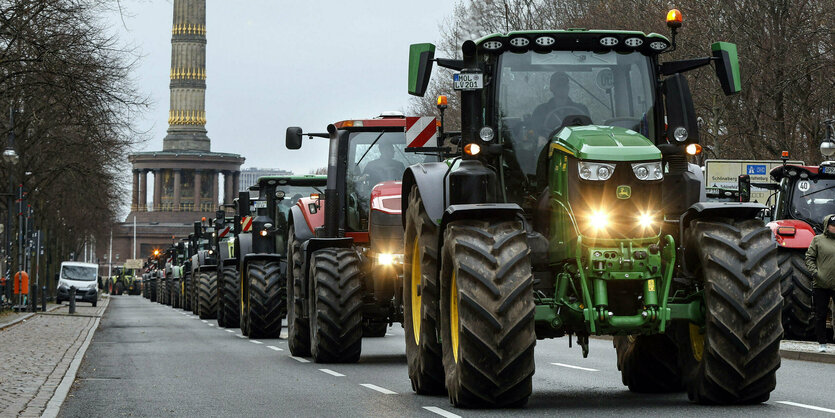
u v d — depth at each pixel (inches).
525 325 666.8
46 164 3553.2
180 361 1246.9
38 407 771.4
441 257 724.7
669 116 737.0
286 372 1072.2
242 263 1882.4
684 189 727.1
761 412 666.2
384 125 1231.5
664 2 2738.7
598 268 672.4
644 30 2741.1
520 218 705.6
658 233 684.7
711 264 671.8
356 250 1205.1
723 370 672.4
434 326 773.3
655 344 797.2
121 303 5423.2
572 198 690.2
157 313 3400.6
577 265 682.8
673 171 738.2
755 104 2640.3
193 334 1926.7
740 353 666.2
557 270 711.7
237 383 960.9
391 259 1122.0
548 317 691.4
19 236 3080.7
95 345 1592.0
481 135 727.7
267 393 869.2
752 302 663.8
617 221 681.6
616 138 695.7
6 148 2898.6
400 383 943.0
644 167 680.4
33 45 2267.5
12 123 2893.7
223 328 2196.1
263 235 1803.6
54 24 2341.3
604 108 755.4
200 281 2758.4
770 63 2536.9
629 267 672.4
